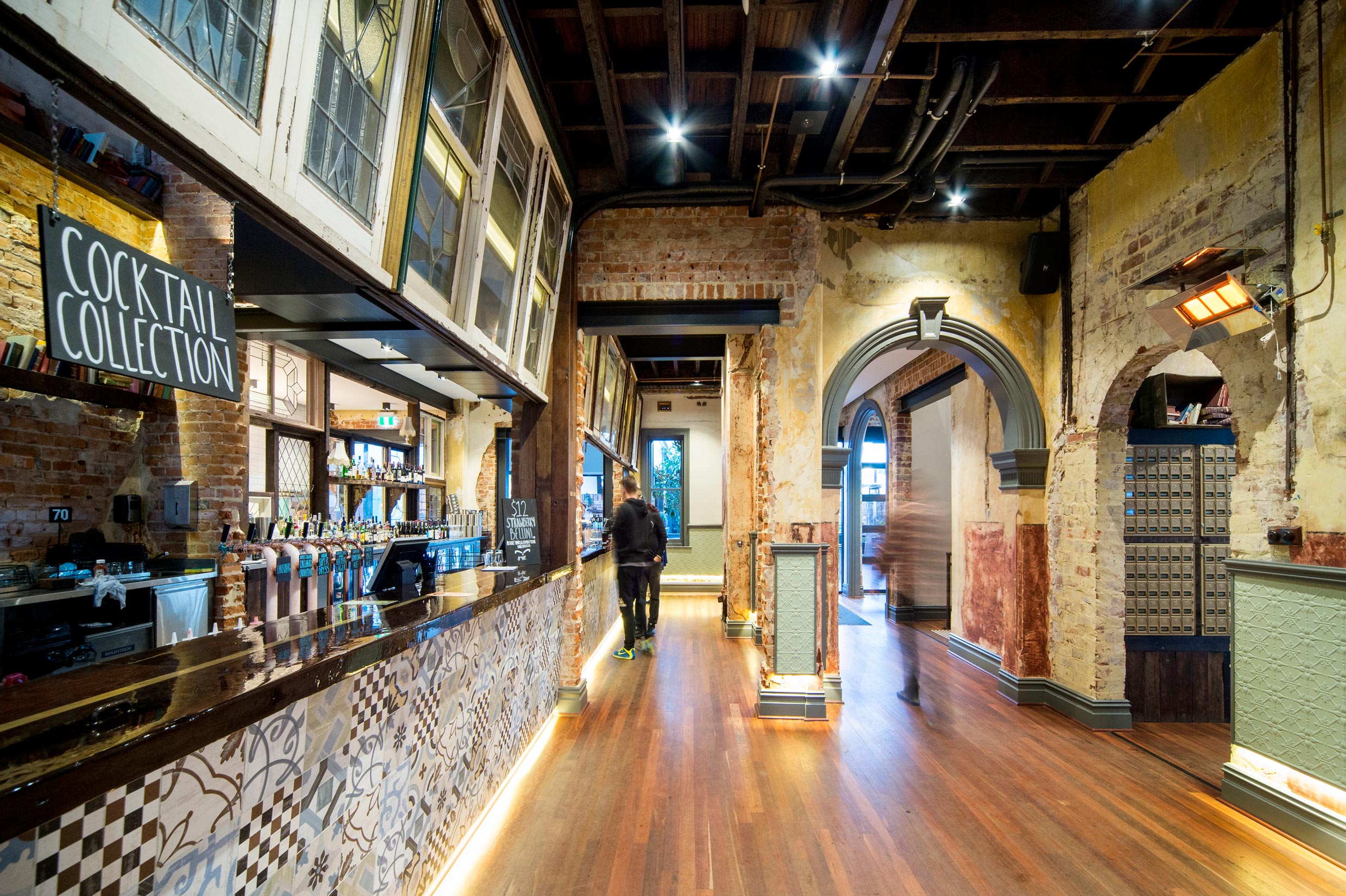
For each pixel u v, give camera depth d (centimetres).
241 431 444
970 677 601
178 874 124
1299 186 321
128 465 424
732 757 398
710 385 1295
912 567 439
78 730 109
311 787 167
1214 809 337
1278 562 325
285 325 292
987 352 536
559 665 477
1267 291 332
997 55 395
